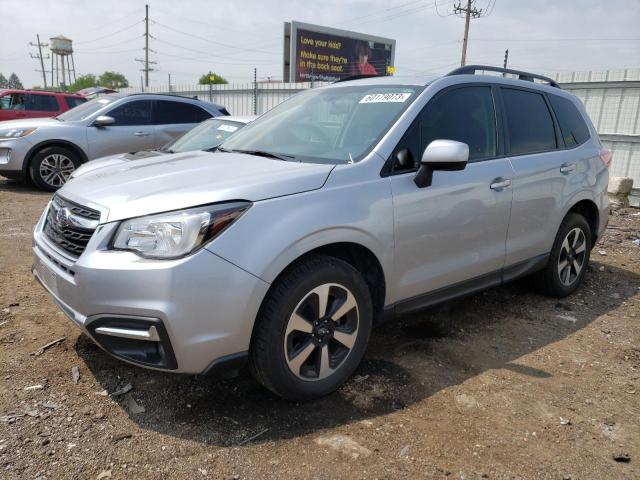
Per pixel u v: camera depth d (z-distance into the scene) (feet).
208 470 7.93
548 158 14.17
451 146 10.05
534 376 11.15
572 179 14.88
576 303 15.62
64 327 12.23
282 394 9.37
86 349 11.27
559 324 13.99
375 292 10.71
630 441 9.11
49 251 9.69
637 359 12.19
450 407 9.84
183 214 8.35
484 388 10.55
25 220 22.86
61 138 29.99
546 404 10.10
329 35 113.91
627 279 18.20
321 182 9.58
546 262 14.73
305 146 11.68
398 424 9.25
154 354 8.45
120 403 9.47
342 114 12.15
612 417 9.80
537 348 12.52
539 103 14.70
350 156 10.62
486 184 12.16
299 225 8.94
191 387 10.09
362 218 9.77
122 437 8.55
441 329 13.30
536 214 13.79
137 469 7.88
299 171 9.68
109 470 7.82
